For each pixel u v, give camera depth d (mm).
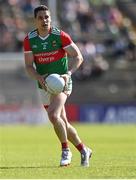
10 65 105812
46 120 96688
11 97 102312
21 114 96938
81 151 34562
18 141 63062
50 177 28812
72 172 31031
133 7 121688
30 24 116438
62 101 33219
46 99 34125
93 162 37781
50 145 57312
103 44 112812
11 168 34062
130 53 112438
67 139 34656
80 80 104562
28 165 36219
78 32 114250
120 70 108625
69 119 97438
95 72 106000
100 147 53594
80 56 34188
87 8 119125
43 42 33844
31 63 34312
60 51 34062
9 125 95062
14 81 103500
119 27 118250
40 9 33469
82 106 97250
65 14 115625
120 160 39531
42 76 34469
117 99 104812
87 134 73562
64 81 33125
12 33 114000
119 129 84000
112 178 28172
